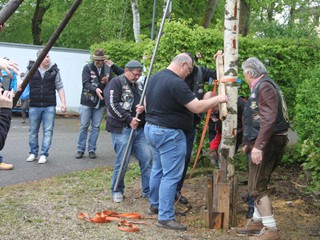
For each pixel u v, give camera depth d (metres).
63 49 19.91
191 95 5.62
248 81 5.49
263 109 5.21
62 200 6.89
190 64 5.83
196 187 7.60
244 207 6.69
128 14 21.94
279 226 5.94
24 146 11.27
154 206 6.41
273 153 5.36
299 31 10.59
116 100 6.77
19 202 6.73
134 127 6.66
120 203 6.90
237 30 6.02
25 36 32.88
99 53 9.66
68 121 18.20
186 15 21.17
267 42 9.10
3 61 2.70
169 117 5.75
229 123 5.99
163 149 5.82
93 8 26.22
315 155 6.59
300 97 7.16
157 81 5.85
